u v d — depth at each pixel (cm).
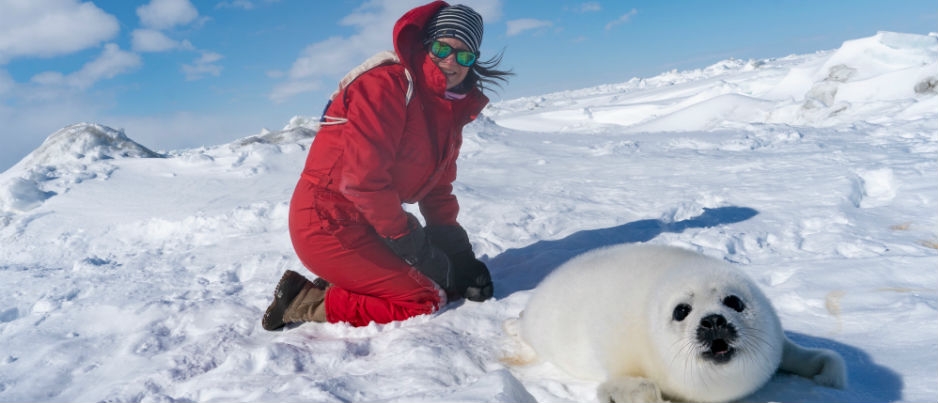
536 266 364
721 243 370
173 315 331
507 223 470
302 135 924
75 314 344
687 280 194
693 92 2184
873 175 494
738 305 185
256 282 388
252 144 805
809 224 398
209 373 256
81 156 793
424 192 310
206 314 328
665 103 2041
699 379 186
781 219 409
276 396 219
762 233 384
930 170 486
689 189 527
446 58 275
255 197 604
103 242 536
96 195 644
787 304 260
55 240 543
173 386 249
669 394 204
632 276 218
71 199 633
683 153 720
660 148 780
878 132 750
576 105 2719
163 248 507
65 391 258
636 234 418
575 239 413
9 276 443
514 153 788
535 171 671
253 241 483
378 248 289
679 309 189
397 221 283
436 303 300
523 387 197
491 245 423
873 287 263
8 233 562
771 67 2572
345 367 250
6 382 267
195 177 694
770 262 329
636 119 1947
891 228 368
